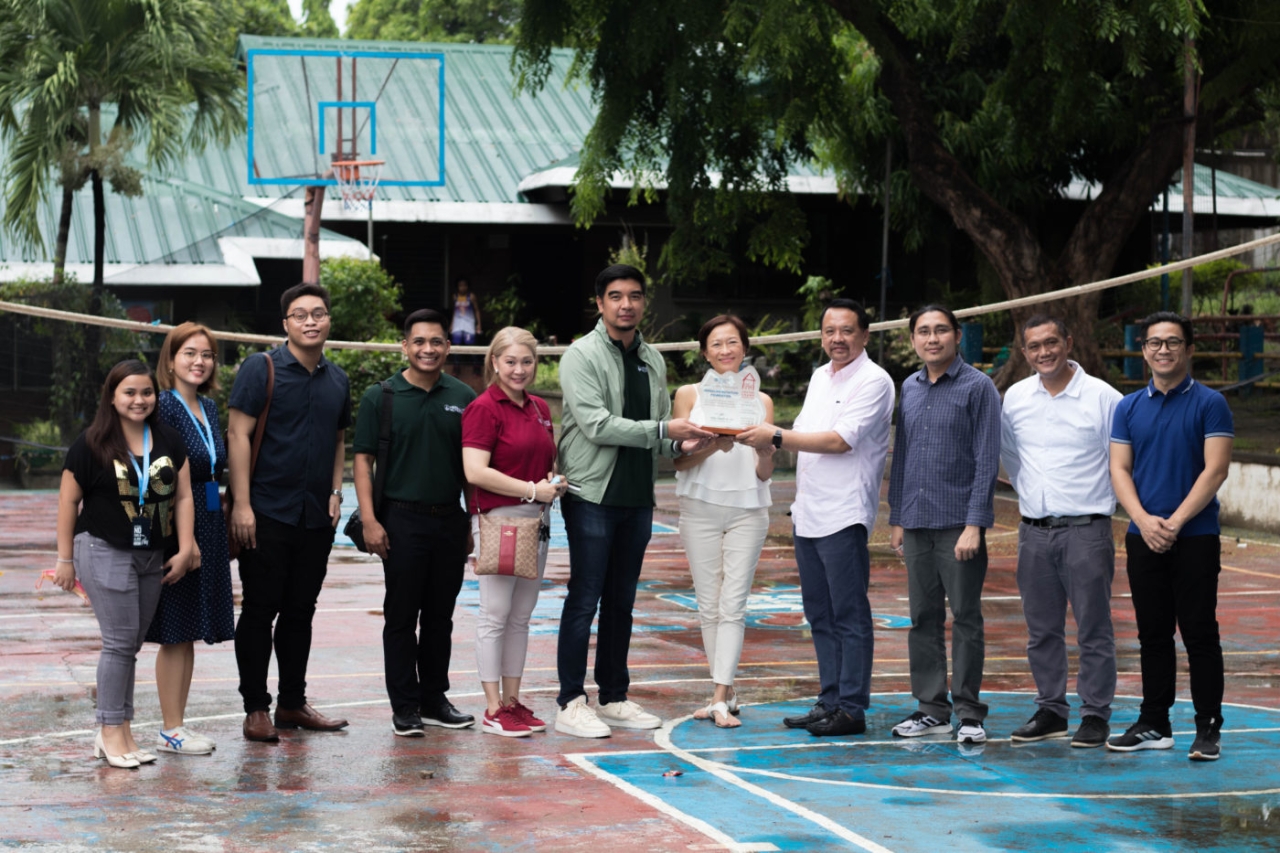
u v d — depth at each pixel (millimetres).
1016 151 21641
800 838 5109
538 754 6406
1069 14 16375
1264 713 7320
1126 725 6965
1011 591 11789
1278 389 21094
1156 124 18953
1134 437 6465
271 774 6008
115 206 25562
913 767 6195
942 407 6793
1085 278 19250
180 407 6402
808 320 25297
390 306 24109
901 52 19547
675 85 19141
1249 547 14414
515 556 6621
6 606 10828
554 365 25672
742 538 7027
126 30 21594
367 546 6727
